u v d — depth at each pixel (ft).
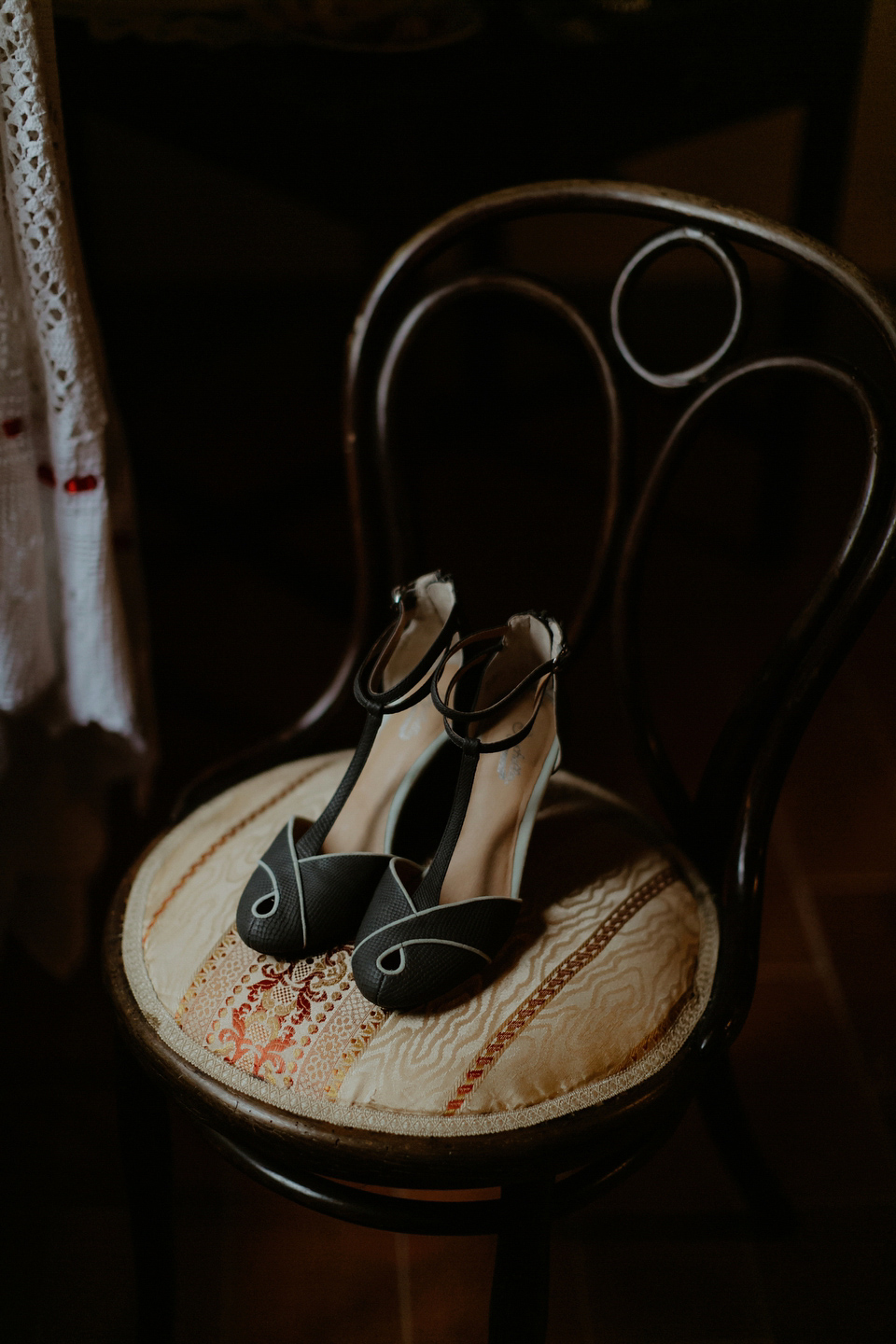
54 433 2.60
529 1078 2.08
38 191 2.33
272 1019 2.15
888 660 5.76
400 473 2.75
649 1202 3.37
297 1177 2.18
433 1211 2.13
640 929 2.36
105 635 2.90
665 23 4.68
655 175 9.09
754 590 6.21
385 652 2.39
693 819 2.69
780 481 6.05
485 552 6.41
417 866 2.37
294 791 2.67
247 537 5.84
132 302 9.02
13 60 2.21
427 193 4.22
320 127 4.01
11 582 2.76
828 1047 3.84
